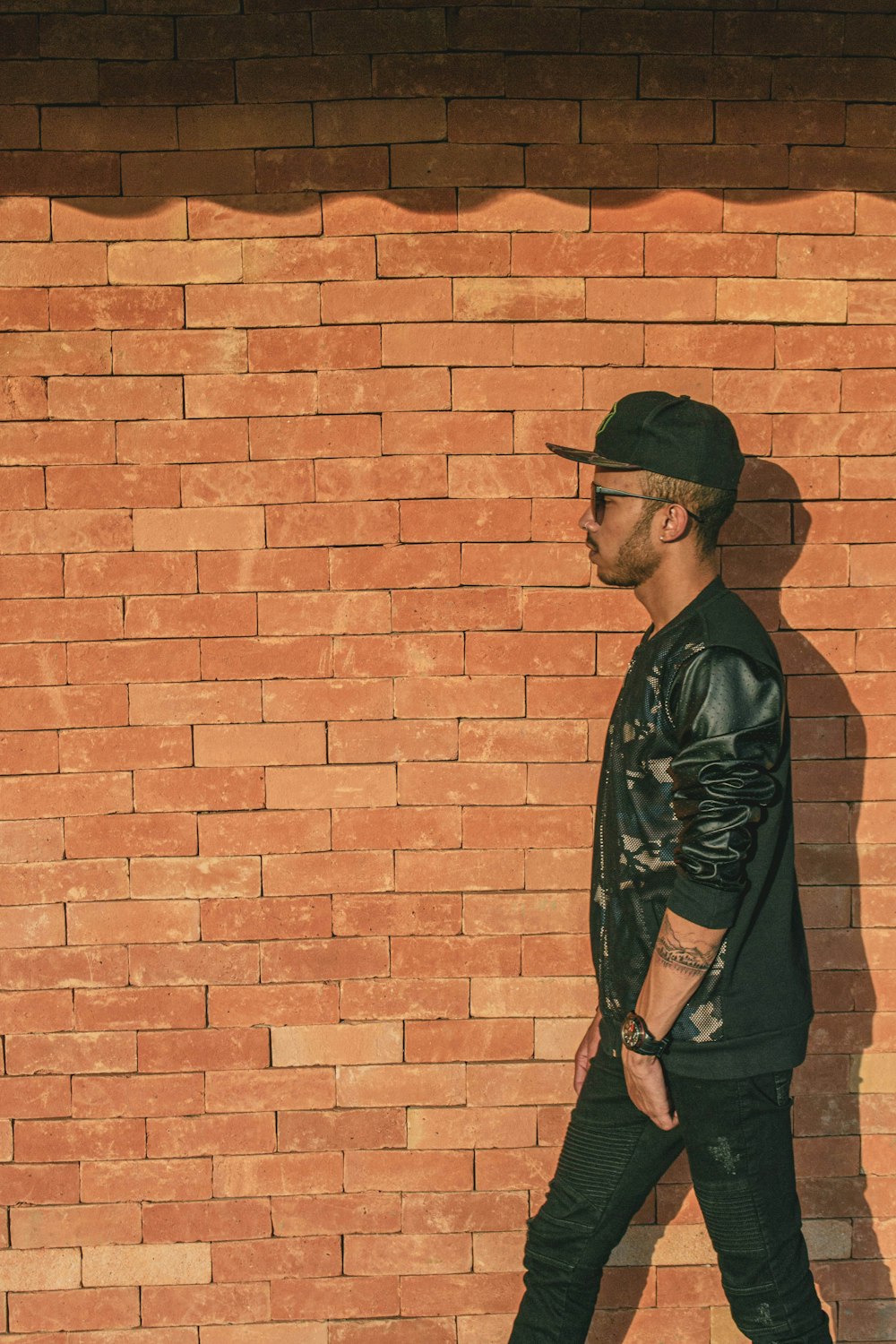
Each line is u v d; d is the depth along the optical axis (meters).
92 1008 2.64
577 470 2.60
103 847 2.63
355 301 2.57
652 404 2.12
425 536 2.61
